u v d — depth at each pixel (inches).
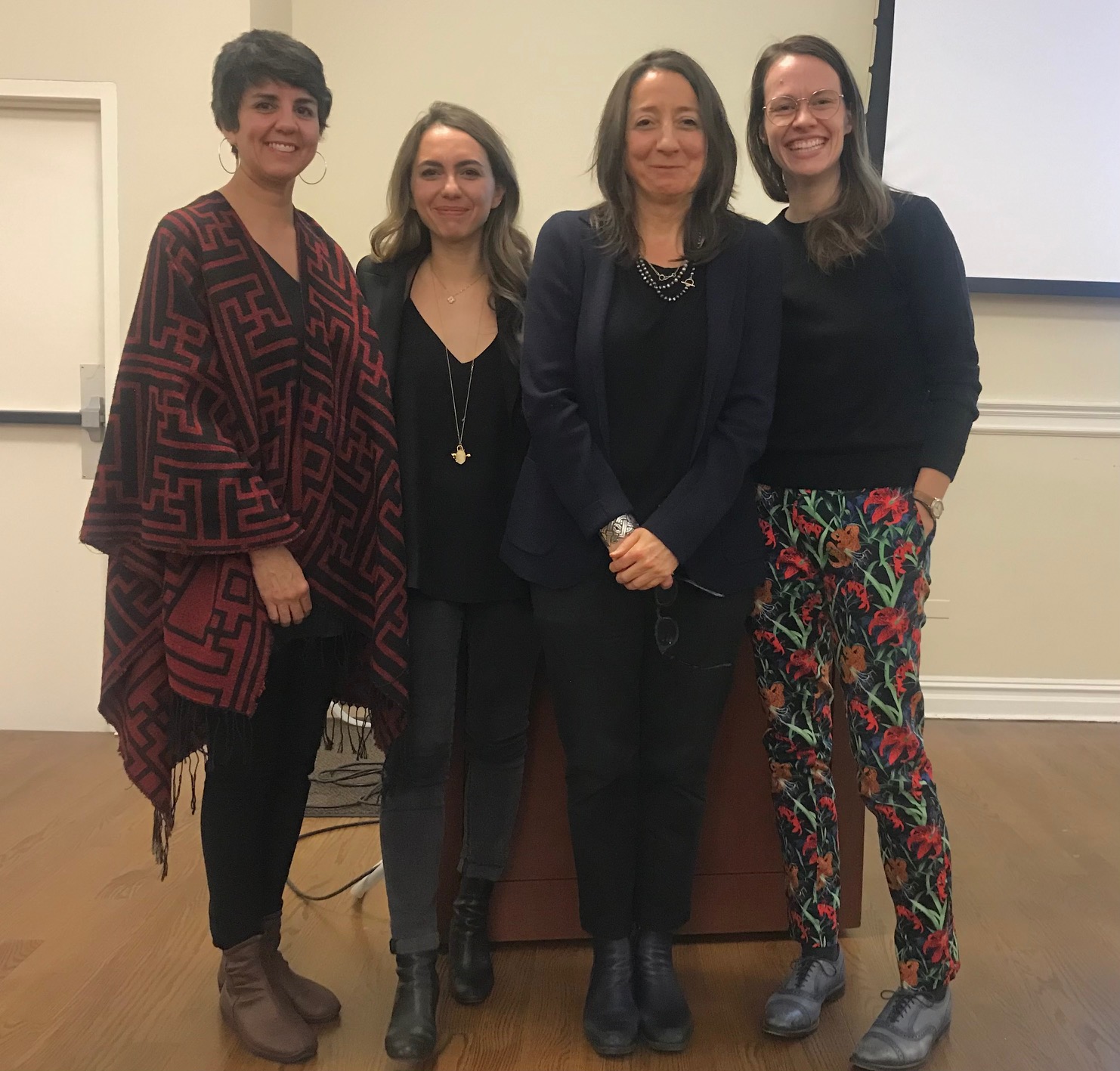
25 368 117.6
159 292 49.7
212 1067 55.8
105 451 50.3
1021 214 123.2
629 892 59.2
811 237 57.5
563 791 69.6
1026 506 126.7
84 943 69.3
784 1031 58.8
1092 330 125.2
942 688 128.9
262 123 50.5
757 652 63.0
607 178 55.8
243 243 51.5
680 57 54.5
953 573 127.7
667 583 53.2
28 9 111.3
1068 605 127.9
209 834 55.4
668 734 57.7
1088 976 66.7
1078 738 120.6
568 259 55.9
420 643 58.1
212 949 68.8
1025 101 121.7
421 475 58.1
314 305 53.5
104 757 110.3
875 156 124.0
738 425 55.6
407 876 58.7
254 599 51.3
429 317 60.4
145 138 113.0
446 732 58.8
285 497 52.7
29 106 113.8
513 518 57.8
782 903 72.2
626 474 55.5
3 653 120.4
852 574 57.6
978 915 75.4
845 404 57.6
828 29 128.3
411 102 130.4
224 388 50.6
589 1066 56.4
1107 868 83.9
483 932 66.3
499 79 130.0
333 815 93.9
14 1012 60.9
